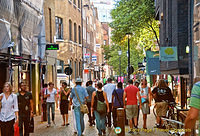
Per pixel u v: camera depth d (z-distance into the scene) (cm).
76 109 1058
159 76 2527
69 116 1691
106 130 1208
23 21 1451
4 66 1388
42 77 2017
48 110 1318
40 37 1880
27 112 952
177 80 1667
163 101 1105
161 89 1111
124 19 2591
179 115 957
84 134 1127
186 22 1326
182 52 1330
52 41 2448
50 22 2439
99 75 6731
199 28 957
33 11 1602
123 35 2791
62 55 3253
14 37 1358
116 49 5538
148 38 2967
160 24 2116
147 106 1165
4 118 831
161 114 1102
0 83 1367
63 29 3294
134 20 2544
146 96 1171
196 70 991
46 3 2294
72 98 1074
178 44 1338
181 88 1418
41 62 1858
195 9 1007
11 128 838
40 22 1827
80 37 4138
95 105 1078
